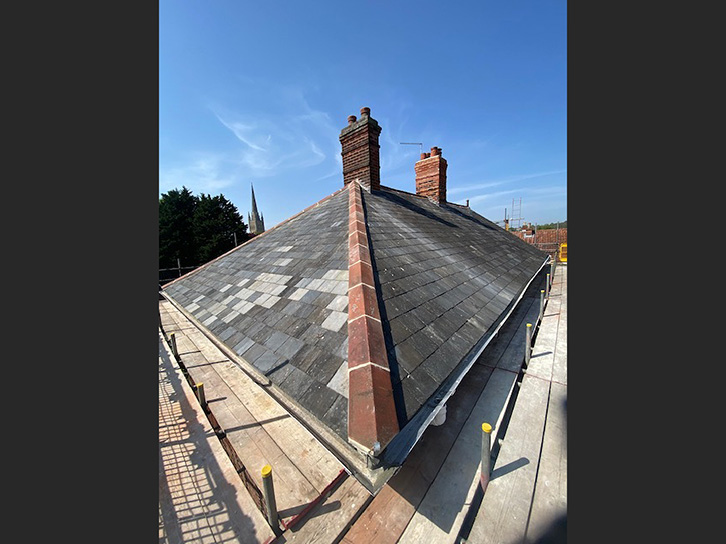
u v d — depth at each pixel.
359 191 8.00
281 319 3.62
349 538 2.82
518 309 9.76
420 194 15.52
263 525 3.06
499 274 7.43
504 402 4.60
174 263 33.94
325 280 4.04
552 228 33.56
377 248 4.76
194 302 5.63
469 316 4.06
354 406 1.99
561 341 7.13
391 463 1.82
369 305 3.00
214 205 37.12
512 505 3.02
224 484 3.58
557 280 15.44
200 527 3.08
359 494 3.24
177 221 34.53
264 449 4.05
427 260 5.50
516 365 5.79
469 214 17.86
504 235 16.78
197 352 7.55
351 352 2.46
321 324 3.13
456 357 2.99
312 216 8.16
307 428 2.24
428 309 3.69
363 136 9.22
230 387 5.75
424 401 2.29
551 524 2.83
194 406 5.14
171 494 3.46
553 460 3.55
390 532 2.81
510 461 3.56
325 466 3.70
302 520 3.03
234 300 4.88
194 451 4.11
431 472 3.37
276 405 5.07
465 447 3.73
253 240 8.90
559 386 5.16
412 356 2.71
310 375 2.51
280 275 5.03
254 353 3.13
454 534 2.76
